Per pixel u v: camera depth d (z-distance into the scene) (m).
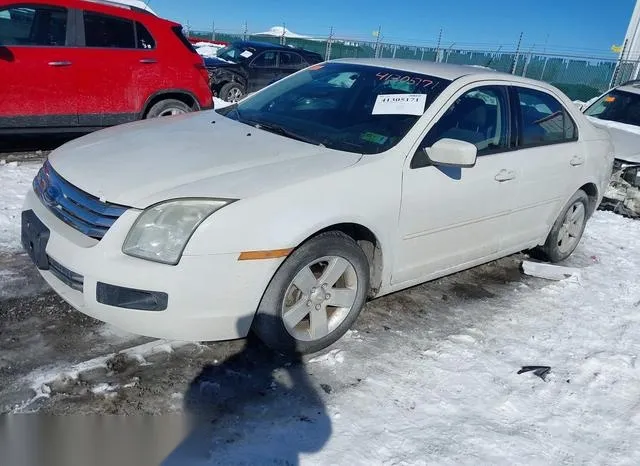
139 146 3.31
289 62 15.52
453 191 3.65
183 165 3.02
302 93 4.24
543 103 4.59
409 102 3.71
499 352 3.52
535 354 3.55
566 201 4.86
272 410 2.77
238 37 28.33
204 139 3.44
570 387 3.22
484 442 2.69
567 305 4.30
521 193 4.26
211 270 2.70
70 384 2.78
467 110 3.87
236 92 14.57
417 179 3.43
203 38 29.00
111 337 3.19
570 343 3.73
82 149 3.36
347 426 2.70
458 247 3.93
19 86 6.08
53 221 2.98
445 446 2.63
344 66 4.45
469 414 2.89
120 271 2.64
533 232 4.66
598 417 2.99
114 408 2.66
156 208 2.70
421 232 3.56
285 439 2.57
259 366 3.10
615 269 5.23
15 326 3.20
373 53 22.80
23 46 6.11
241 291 2.79
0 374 2.79
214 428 2.61
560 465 2.62
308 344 3.17
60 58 6.30
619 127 7.68
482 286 4.50
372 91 3.96
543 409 3.00
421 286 4.32
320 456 2.48
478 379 3.19
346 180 3.11
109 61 6.66
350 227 3.26
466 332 3.71
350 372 3.13
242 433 2.59
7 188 5.37
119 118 6.88
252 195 2.80
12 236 4.36
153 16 7.16
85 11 6.52
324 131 3.66
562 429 2.86
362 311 3.81
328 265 3.14
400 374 3.16
